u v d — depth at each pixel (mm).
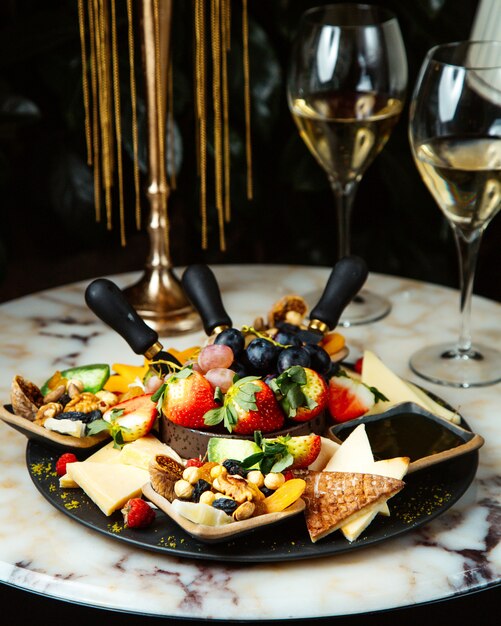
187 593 823
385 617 923
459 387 1101
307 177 1564
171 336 1200
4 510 910
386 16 1239
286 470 883
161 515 875
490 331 1218
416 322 1239
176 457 921
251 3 1556
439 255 1665
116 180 1633
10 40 1472
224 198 1609
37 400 990
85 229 1573
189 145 1601
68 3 1487
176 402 913
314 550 832
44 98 1590
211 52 1518
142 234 1838
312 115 1176
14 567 848
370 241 1680
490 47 1112
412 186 1586
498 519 896
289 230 1746
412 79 1556
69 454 925
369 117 1169
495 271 1775
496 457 980
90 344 1191
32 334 1211
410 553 858
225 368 929
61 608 951
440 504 878
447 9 1511
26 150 1642
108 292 988
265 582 831
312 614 812
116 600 822
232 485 846
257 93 1519
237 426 901
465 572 839
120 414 945
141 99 1451
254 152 1607
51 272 1873
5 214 1679
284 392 898
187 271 1041
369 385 1022
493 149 1021
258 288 1321
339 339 1069
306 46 1172
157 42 1172
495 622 969
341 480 860
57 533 883
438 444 931
